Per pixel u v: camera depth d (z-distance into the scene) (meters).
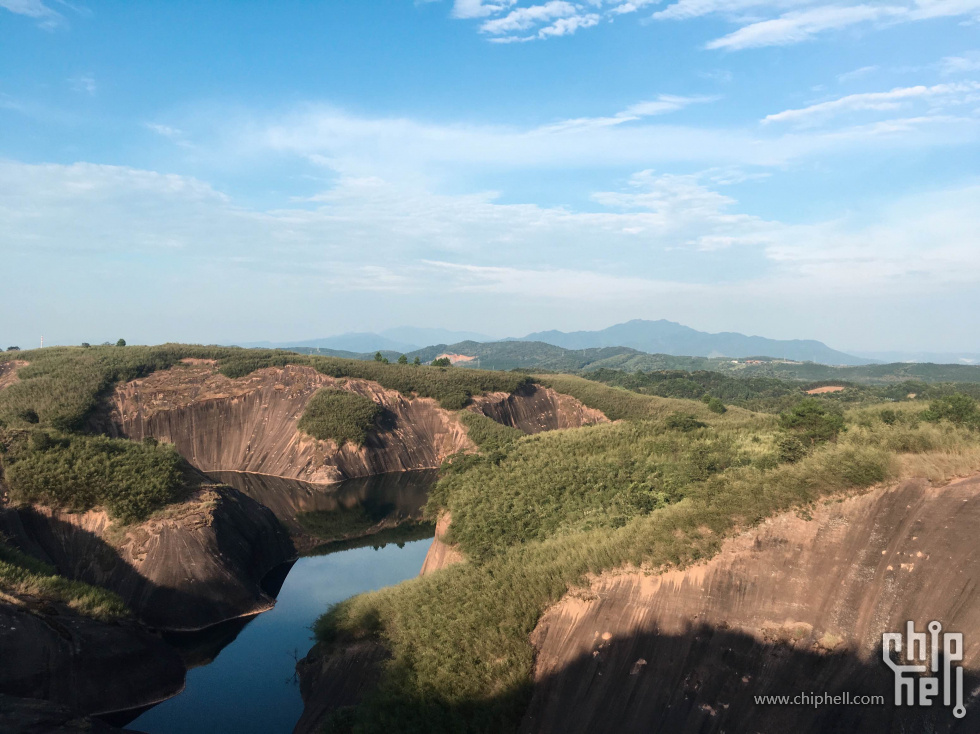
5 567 24.69
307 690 23.06
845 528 17.61
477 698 17.30
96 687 21.81
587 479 31.64
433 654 19.55
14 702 17.73
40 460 33.72
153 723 21.88
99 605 25.33
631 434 39.47
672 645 16.31
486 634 19.59
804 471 20.66
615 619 18.03
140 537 31.70
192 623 29.27
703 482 26.45
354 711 18.80
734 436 35.62
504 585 22.03
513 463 35.94
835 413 35.44
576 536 24.94
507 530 28.86
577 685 16.67
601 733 15.11
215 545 32.81
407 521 51.16
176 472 36.59
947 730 11.66
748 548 18.42
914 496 17.78
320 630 25.56
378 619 23.97
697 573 18.31
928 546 15.60
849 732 12.48
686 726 14.23
